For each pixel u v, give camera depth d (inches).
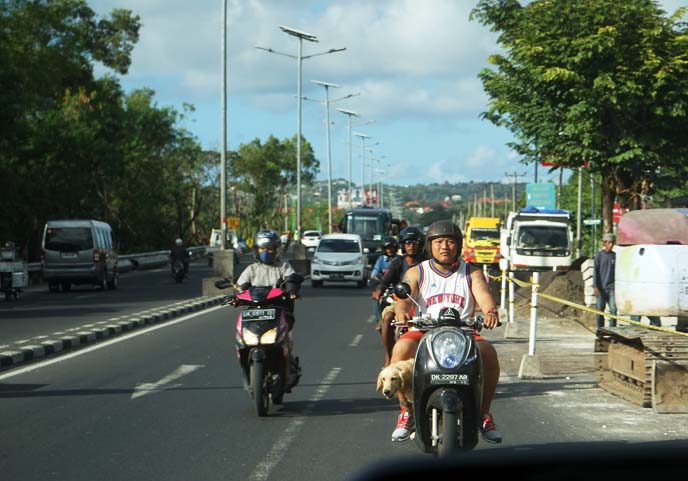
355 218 3243.1
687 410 548.1
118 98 3676.2
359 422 523.2
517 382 689.6
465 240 3191.4
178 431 496.7
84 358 831.7
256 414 549.6
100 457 431.8
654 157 1585.9
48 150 2746.1
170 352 875.4
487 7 1681.8
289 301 573.3
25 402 593.0
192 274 2844.5
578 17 1563.7
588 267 1310.3
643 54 1544.0
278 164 6560.0
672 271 826.2
